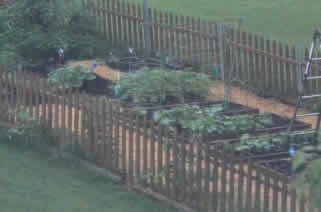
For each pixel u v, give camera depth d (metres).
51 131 12.77
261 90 18.14
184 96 16.75
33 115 13.41
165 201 10.25
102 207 9.74
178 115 13.97
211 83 17.86
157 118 13.84
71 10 23.64
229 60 18.92
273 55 17.52
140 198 10.48
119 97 16.44
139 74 16.69
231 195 9.31
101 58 21.84
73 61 21.31
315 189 5.60
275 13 30.39
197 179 9.78
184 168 9.96
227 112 15.04
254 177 9.06
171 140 10.48
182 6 32.59
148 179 10.66
